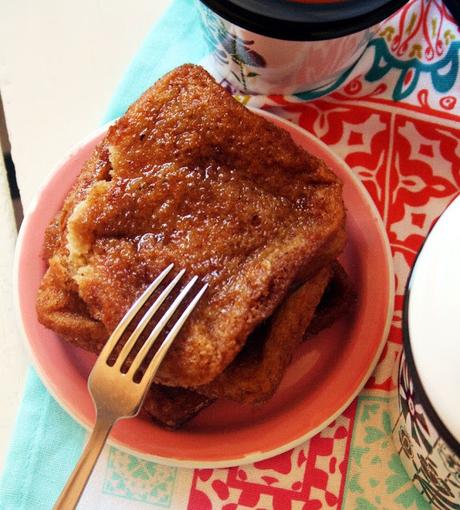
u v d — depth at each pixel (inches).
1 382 12.4
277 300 10.4
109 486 11.3
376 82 13.3
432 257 8.2
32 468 11.4
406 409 9.6
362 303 11.8
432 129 13.0
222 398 11.1
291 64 12.2
